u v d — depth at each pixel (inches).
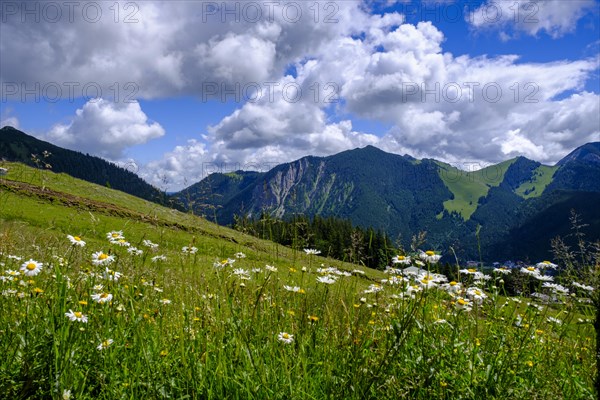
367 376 124.0
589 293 141.0
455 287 154.8
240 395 119.9
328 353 139.3
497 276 162.4
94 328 129.4
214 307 148.1
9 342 125.9
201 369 126.5
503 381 126.8
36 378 116.0
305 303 156.7
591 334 148.9
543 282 155.3
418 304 135.6
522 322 150.2
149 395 118.1
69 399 109.0
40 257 172.2
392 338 135.9
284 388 121.6
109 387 115.3
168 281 161.5
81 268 156.3
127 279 157.6
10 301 146.1
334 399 120.0
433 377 127.8
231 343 136.5
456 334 143.1
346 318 150.3
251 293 160.4
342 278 164.6
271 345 138.5
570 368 143.5
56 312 125.5
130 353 129.0
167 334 144.1
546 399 127.5
